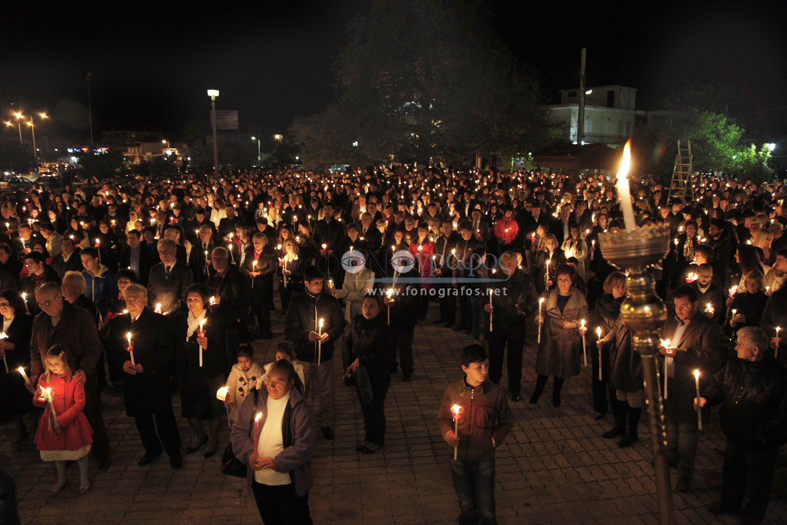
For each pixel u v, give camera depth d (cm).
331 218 1127
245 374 522
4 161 4344
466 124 3347
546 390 731
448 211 1496
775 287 663
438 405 691
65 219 1409
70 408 495
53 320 530
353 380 572
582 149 2862
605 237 159
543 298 658
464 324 991
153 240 916
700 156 3095
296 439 388
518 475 530
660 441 160
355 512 473
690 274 673
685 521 457
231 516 471
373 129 3488
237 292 644
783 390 412
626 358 557
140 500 495
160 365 532
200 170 5328
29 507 485
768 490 431
